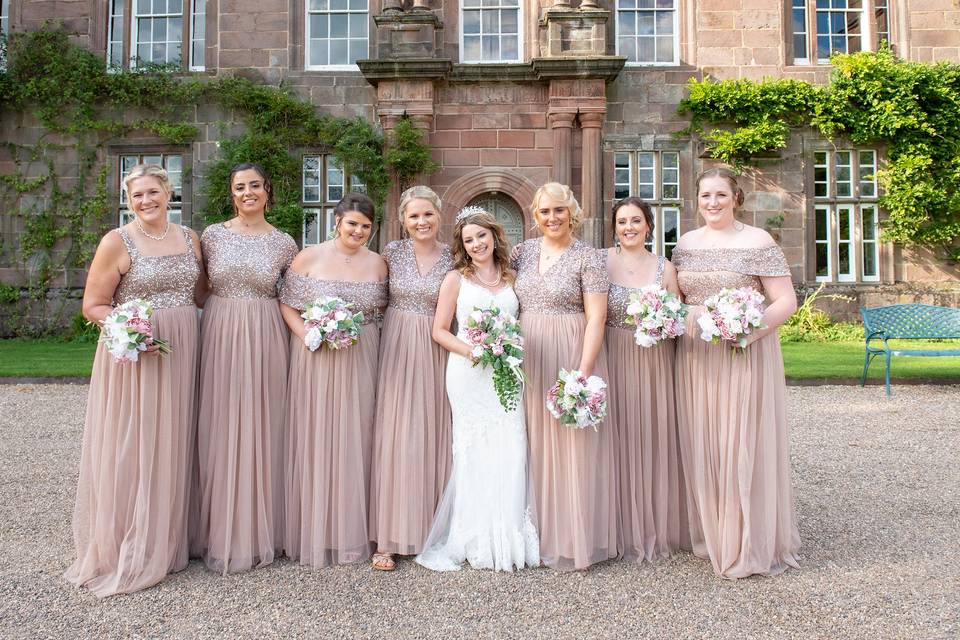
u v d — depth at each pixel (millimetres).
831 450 5344
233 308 3174
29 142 12914
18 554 3287
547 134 12086
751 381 3076
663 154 12461
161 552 2924
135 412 2951
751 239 3201
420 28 11906
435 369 3273
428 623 2555
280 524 3230
